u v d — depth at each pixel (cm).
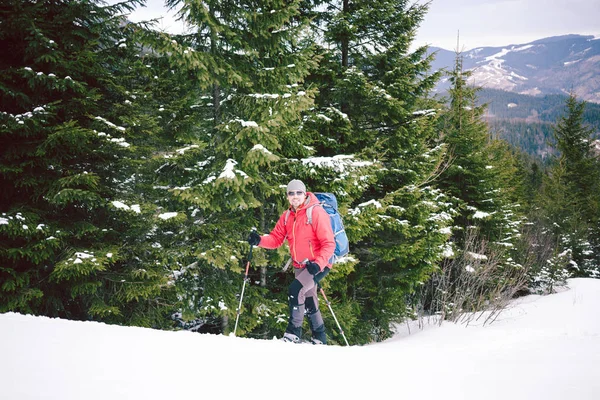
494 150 1734
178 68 609
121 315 578
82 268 492
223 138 626
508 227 1441
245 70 643
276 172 700
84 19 555
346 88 793
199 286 683
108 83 564
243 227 658
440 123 1386
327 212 370
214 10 593
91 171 560
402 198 875
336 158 688
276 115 584
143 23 536
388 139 874
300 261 356
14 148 499
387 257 869
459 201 1281
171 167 636
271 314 722
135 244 604
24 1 523
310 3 823
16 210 500
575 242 2055
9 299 484
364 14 792
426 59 854
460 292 937
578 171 2722
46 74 519
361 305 948
